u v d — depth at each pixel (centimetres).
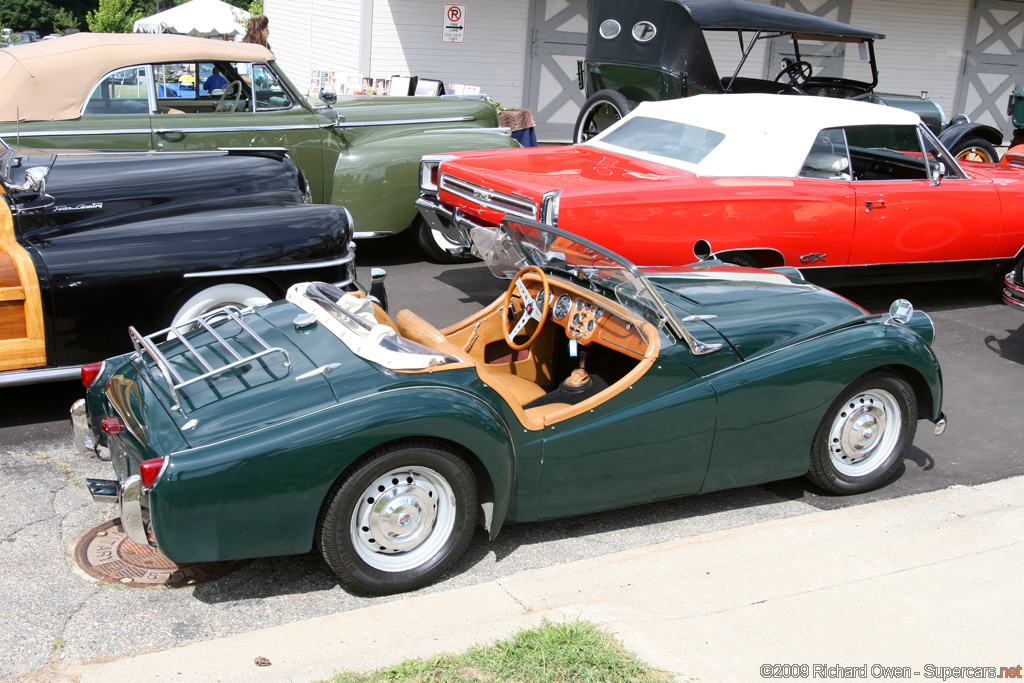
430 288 785
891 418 450
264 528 318
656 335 395
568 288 447
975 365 655
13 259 475
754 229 636
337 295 417
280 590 354
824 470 438
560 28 1506
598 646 293
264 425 321
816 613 326
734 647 300
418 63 1447
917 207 692
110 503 419
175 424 325
